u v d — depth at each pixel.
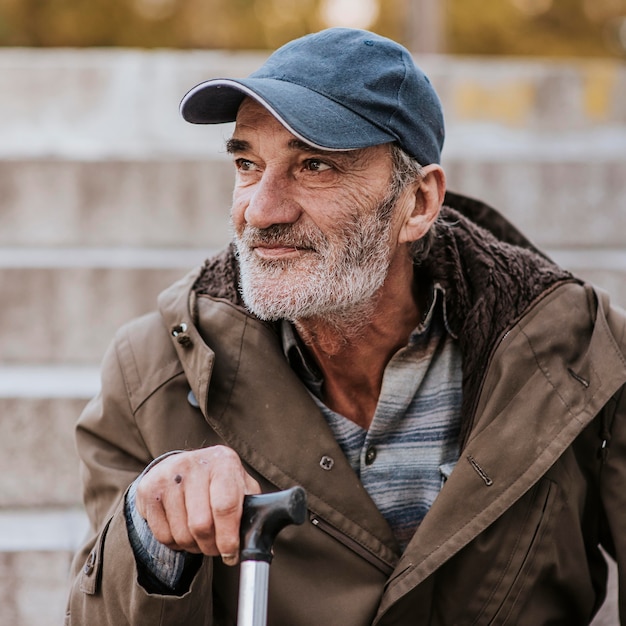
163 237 3.62
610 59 9.77
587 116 4.34
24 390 2.83
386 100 1.73
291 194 1.69
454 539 1.72
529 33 9.55
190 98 1.74
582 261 3.41
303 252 1.70
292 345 1.83
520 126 4.31
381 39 1.78
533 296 1.89
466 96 4.30
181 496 1.48
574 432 1.77
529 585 1.78
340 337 1.80
